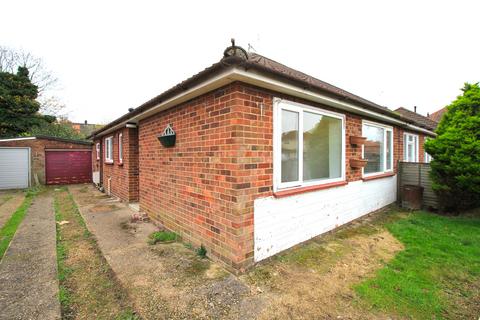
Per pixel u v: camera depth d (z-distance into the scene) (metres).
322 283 2.80
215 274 2.99
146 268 3.16
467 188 5.74
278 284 2.77
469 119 5.66
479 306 2.41
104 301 2.48
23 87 16.81
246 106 3.04
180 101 4.02
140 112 5.16
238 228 2.98
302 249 3.82
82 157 14.12
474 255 3.60
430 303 2.43
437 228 4.95
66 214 6.23
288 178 3.78
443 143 5.95
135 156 7.21
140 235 4.50
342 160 5.00
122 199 7.79
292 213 3.80
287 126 3.75
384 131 6.80
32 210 6.76
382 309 2.34
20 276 2.96
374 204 6.35
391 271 3.08
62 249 3.82
